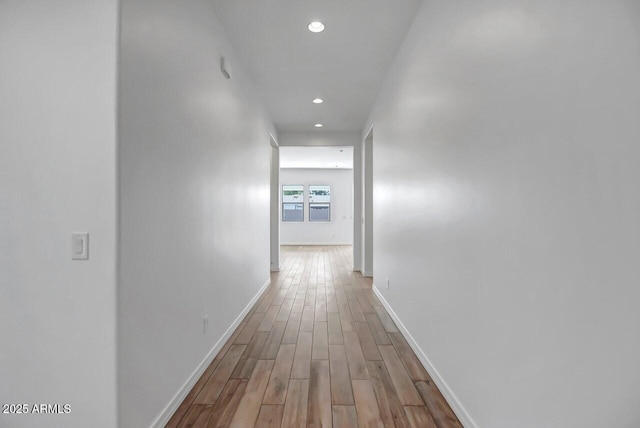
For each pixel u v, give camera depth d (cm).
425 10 231
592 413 91
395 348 272
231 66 287
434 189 213
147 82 154
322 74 362
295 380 219
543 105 109
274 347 273
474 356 159
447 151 191
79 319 134
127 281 139
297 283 519
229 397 199
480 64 151
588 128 91
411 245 269
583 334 93
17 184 136
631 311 80
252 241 379
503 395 133
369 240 577
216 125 248
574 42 96
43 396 136
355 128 594
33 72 136
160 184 166
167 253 173
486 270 147
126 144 139
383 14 253
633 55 79
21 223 136
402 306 301
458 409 177
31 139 136
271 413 183
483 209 149
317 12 250
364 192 579
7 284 137
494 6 139
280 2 238
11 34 137
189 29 200
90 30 135
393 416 181
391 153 343
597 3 88
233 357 253
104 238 134
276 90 408
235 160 301
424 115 233
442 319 200
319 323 333
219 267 258
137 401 147
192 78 204
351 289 480
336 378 222
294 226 1139
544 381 109
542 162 109
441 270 201
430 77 220
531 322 116
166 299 173
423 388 209
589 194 91
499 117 135
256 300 406
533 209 114
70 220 135
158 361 165
